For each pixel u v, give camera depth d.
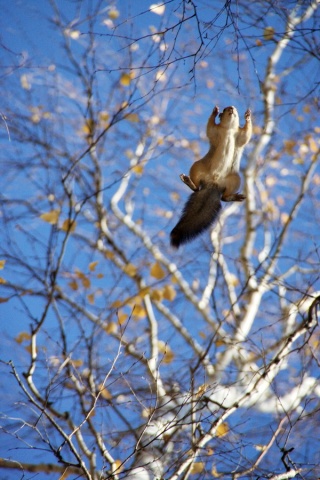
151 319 13.04
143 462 10.23
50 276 11.81
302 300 11.62
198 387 10.83
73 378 10.80
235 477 9.11
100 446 10.17
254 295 14.07
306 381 12.49
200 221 11.48
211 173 11.02
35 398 10.93
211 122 10.91
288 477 9.01
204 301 14.33
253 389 9.98
